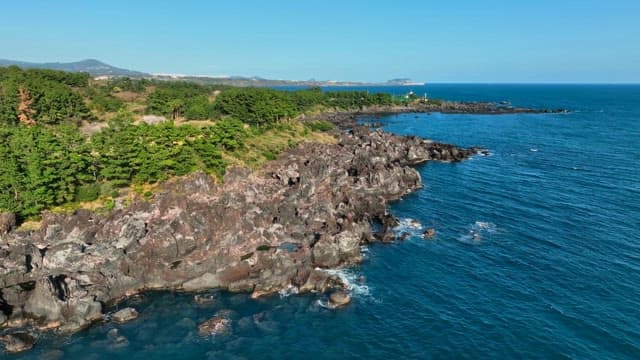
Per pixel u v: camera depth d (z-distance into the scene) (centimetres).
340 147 16988
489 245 9206
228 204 9581
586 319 6512
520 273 7981
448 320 6606
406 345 6059
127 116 14138
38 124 13875
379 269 8212
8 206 8319
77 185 9606
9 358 5706
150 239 7769
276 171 12575
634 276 7738
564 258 8512
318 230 9281
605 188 13138
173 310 6862
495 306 6950
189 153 11406
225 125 13575
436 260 8562
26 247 7381
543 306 6900
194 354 5856
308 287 7412
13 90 14575
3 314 6438
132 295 7250
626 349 5828
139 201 9044
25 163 8981
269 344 6069
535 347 5944
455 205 11831
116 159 9919
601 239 9344
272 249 8238
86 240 7919
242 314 6750
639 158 17362
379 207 11131
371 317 6706
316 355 5859
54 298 6450
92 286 6981
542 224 10288
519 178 14512
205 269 7588
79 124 15425
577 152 18838
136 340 6128
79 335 6231
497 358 5766
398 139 19500
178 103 18238
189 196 9862
